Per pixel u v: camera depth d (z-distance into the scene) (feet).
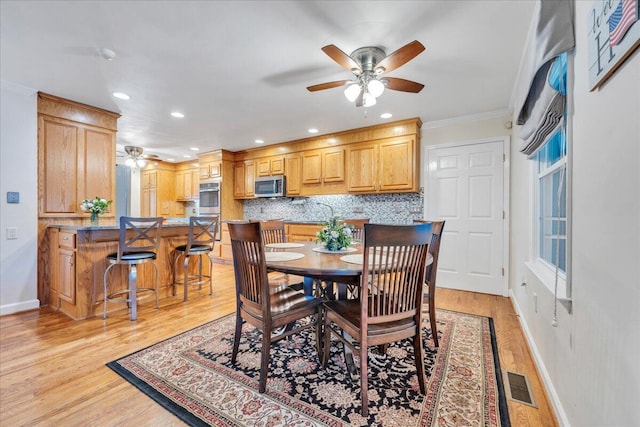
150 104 10.75
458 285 12.32
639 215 2.62
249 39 6.68
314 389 5.39
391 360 6.45
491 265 11.67
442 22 6.05
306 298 6.45
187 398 5.11
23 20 5.99
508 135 11.33
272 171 17.30
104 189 11.39
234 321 8.79
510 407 4.92
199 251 10.93
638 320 2.62
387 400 5.07
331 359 6.53
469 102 10.50
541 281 5.94
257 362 6.38
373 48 6.93
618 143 3.00
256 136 15.40
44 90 9.54
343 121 12.82
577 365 4.05
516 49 7.01
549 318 5.46
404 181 12.73
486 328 8.18
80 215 10.80
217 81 8.82
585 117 3.90
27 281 9.68
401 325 5.13
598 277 3.46
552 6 4.44
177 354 6.69
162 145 17.44
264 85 9.11
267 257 6.30
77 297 8.82
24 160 9.53
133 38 6.65
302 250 7.54
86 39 6.69
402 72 8.23
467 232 12.14
